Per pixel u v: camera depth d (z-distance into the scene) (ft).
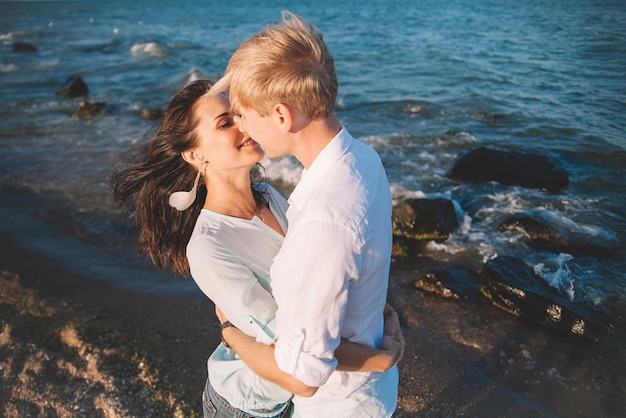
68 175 26.91
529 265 17.25
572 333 14.06
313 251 4.42
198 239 5.92
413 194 23.07
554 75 39.42
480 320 14.82
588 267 17.22
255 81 4.39
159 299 15.88
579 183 23.39
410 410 11.48
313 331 4.56
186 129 6.07
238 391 6.19
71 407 11.27
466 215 20.80
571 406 11.66
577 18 59.93
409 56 55.62
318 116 4.56
